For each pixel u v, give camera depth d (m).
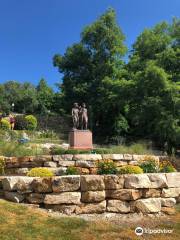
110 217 9.42
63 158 15.61
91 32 45.62
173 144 32.09
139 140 33.78
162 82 30.69
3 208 8.94
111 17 45.38
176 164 19.03
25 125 36.69
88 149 18.41
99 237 7.77
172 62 33.78
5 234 7.54
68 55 47.28
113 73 44.00
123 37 45.88
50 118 43.91
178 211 10.20
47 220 8.55
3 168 14.86
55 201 9.48
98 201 9.62
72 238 7.63
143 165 12.96
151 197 10.09
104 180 9.79
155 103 31.28
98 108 43.12
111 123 41.69
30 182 9.90
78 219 8.78
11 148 17.70
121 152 18.61
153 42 35.91
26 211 9.02
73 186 9.60
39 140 28.44
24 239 7.41
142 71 33.56
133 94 34.53
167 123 30.11
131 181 9.88
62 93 49.75
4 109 60.72
